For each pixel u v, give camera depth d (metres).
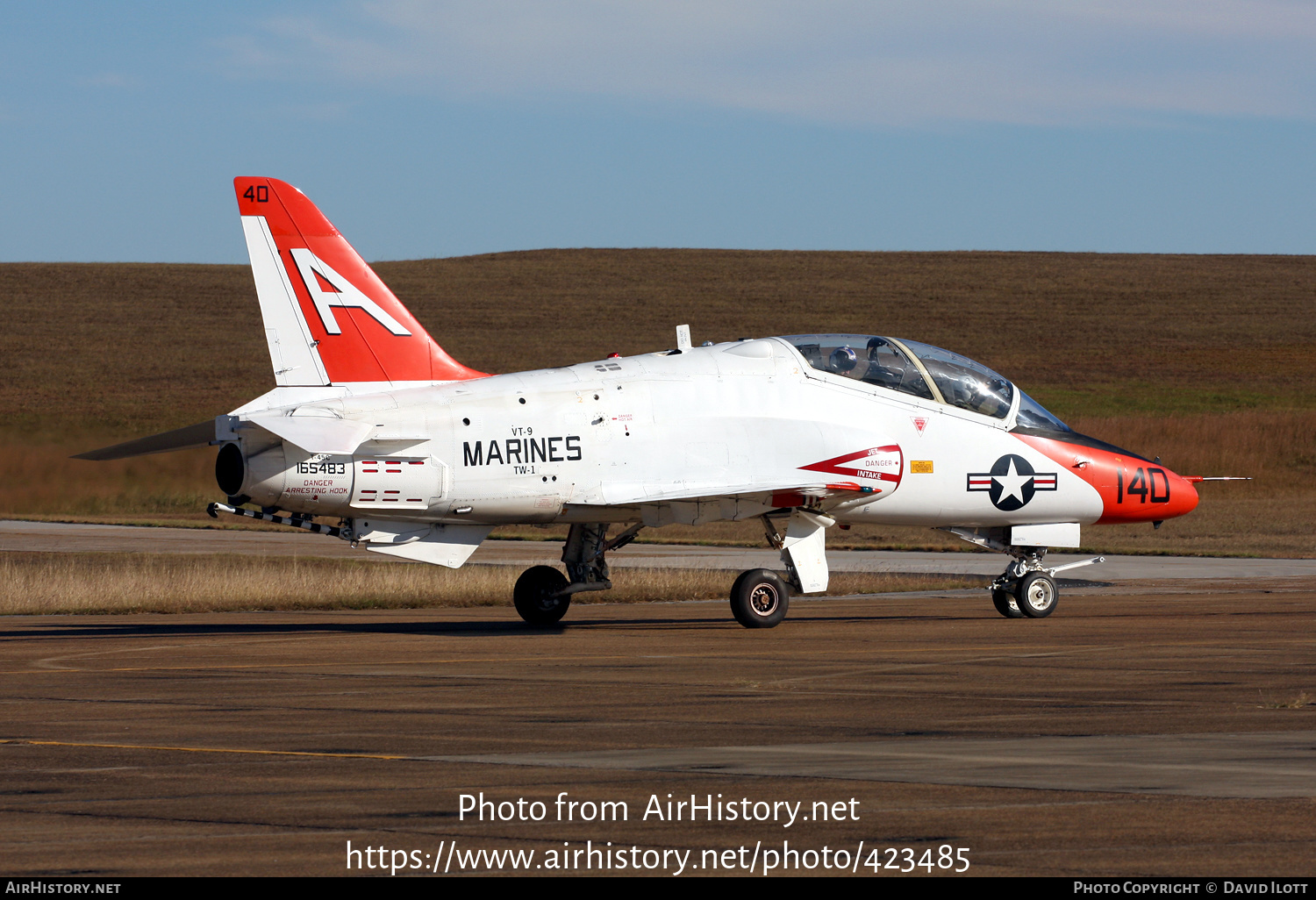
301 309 41.34
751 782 18.09
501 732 21.89
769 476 41.72
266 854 14.86
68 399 158.25
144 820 16.23
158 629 42.19
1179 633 38.34
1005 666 30.61
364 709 24.50
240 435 38.16
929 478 44.19
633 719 23.16
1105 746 20.41
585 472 40.28
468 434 39.38
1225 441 151.75
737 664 31.33
